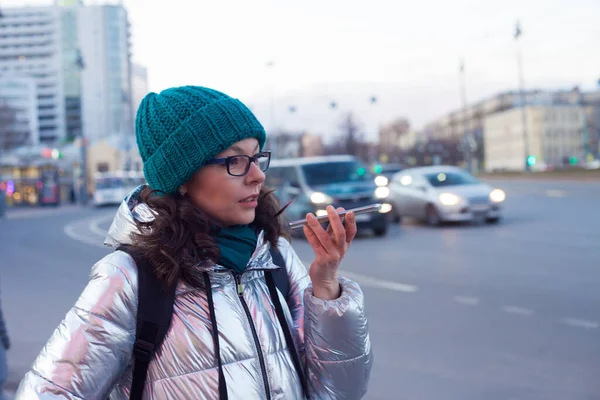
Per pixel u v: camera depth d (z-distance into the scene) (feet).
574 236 40.88
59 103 436.35
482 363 16.26
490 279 27.71
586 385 14.46
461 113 501.15
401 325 20.40
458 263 32.68
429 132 498.69
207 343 4.75
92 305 4.67
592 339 17.92
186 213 4.86
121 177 151.43
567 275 27.76
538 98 415.23
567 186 115.96
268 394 4.86
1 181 165.17
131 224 4.99
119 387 4.94
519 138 394.32
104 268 4.81
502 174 215.72
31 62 443.32
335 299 5.39
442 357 16.89
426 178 54.85
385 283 28.04
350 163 50.14
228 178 5.06
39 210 146.72
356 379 5.41
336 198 44.98
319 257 5.35
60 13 439.22
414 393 14.39
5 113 257.75
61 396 4.45
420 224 55.83
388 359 16.92
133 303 4.75
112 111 411.13
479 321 20.49
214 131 4.97
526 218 55.01
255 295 5.13
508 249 36.68
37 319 23.53
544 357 16.55
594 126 399.03
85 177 160.15
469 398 13.98
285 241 6.05
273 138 264.72
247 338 4.87
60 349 4.56
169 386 4.70
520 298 23.59
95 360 4.57
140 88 222.48
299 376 5.18
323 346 5.32
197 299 4.86
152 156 5.08
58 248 50.78
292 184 48.34
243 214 5.17
